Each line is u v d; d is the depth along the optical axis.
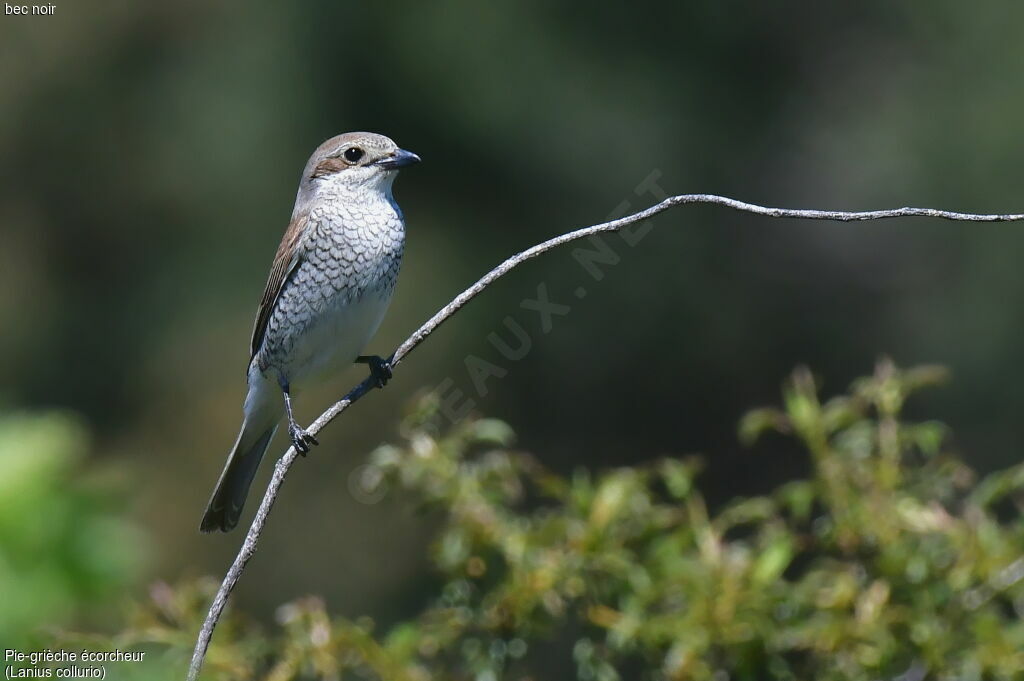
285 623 5.26
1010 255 17.02
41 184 16.97
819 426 5.45
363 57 16.92
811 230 17.67
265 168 16.84
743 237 17.48
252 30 17.14
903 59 18.53
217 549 14.48
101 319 16.61
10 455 2.46
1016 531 5.28
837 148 17.97
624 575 5.31
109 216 16.94
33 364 16.31
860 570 5.41
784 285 17.53
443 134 16.92
